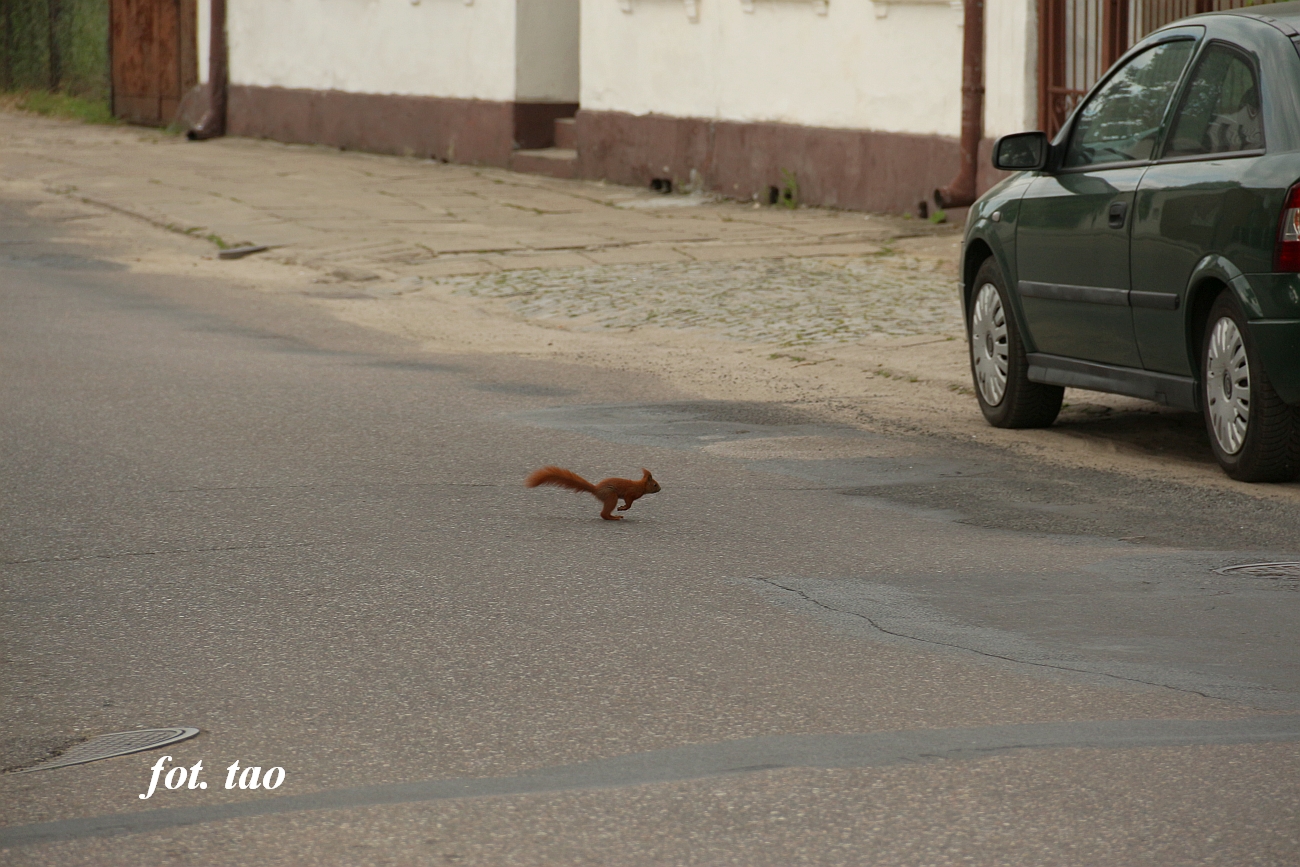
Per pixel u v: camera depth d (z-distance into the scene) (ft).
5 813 33.86
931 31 156.46
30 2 323.78
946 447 74.13
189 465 69.41
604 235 155.33
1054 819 32.86
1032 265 75.82
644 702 40.19
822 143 169.89
